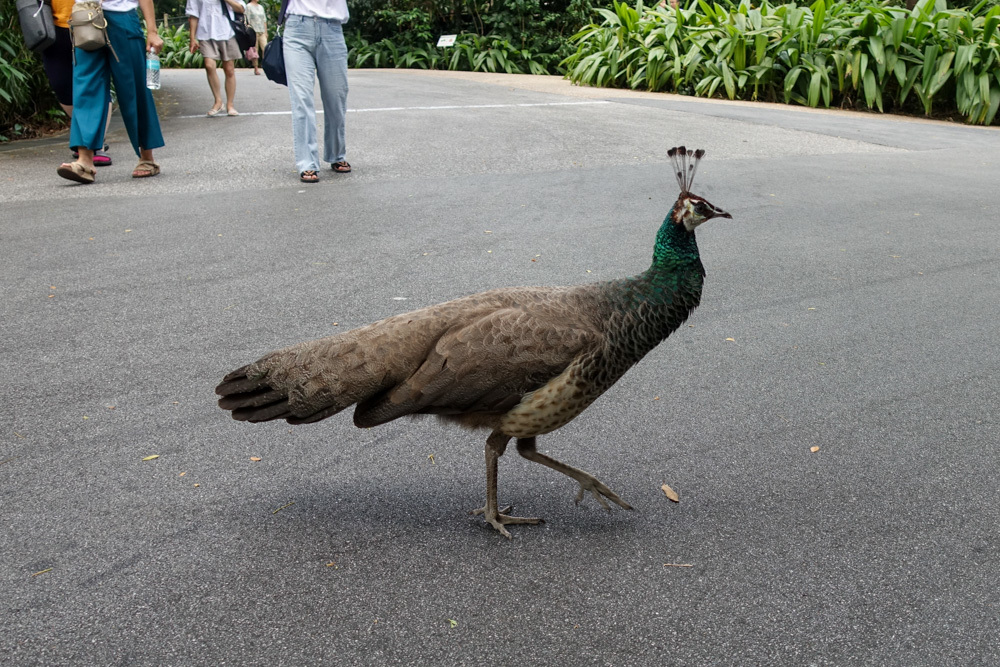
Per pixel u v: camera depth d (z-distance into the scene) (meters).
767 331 3.41
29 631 1.77
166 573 1.96
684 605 1.87
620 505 2.22
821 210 5.21
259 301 3.59
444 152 6.56
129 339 3.21
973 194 5.72
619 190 5.52
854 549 2.07
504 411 2.08
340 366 2.05
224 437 2.58
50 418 2.65
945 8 10.32
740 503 2.28
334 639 1.76
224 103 9.36
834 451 2.54
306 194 5.33
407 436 2.62
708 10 11.15
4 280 3.80
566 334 2.02
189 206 5.04
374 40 17.42
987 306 3.69
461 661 1.70
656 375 3.04
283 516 2.20
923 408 2.81
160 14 21.75
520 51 15.76
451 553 2.06
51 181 5.67
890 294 3.82
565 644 1.75
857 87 10.12
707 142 7.27
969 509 2.24
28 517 2.16
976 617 1.83
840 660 1.71
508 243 4.39
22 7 5.85
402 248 4.30
